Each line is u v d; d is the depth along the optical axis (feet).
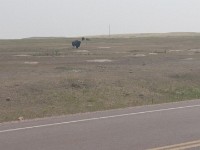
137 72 97.71
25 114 51.90
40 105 59.21
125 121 43.42
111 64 128.77
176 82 84.99
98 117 46.55
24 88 68.08
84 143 32.86
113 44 326.03
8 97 61.82
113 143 32.73
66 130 38.65
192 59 147.84
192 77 92.58
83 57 164.25
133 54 182.19
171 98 68.39
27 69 112.06
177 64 124.47
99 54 184.34
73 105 59.67
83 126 40.70
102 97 66.28
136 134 36.27
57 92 67.10
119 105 60.29
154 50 218.59
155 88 77.10
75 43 254.06
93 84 75.00
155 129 38.60
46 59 153.28
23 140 34.32
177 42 355.15
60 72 100.58
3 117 49.55
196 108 53.21
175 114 48.01
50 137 35.42
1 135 36.65
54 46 287.48
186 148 30.71
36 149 30.99
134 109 53.31
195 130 37.88
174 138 34.37
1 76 89.25
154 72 98.12
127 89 73.72
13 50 226.38
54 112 53.72
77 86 72.64
